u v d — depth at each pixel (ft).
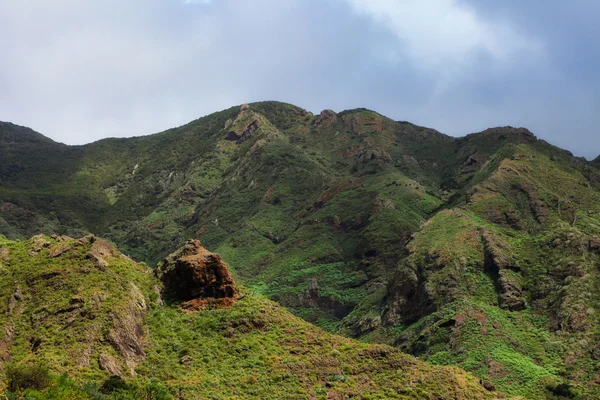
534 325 334.03
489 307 343.67
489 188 473.67
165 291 185.68
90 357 145.18
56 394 125.08
